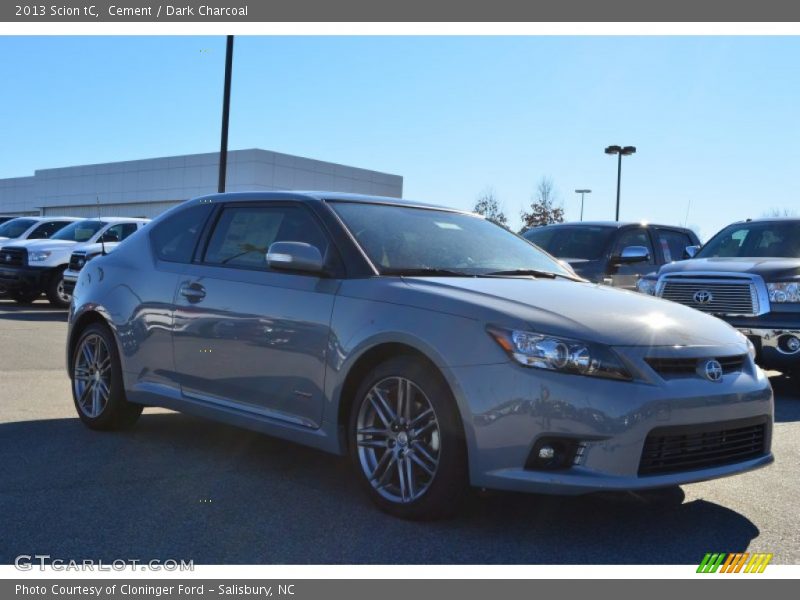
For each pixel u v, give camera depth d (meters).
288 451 5.18
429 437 3.82
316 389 4.21
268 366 4.46
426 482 3.83
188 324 4.95
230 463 4.85
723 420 3.75
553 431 3.46
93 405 5.60
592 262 9.98
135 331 5.31
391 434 3.93
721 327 4.19
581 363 3.50
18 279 16.22
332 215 4.59
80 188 51.44
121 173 48.34
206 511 3.94
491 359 3.59
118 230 16.83
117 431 5.60
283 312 4.41
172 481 4.44
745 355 4.08
